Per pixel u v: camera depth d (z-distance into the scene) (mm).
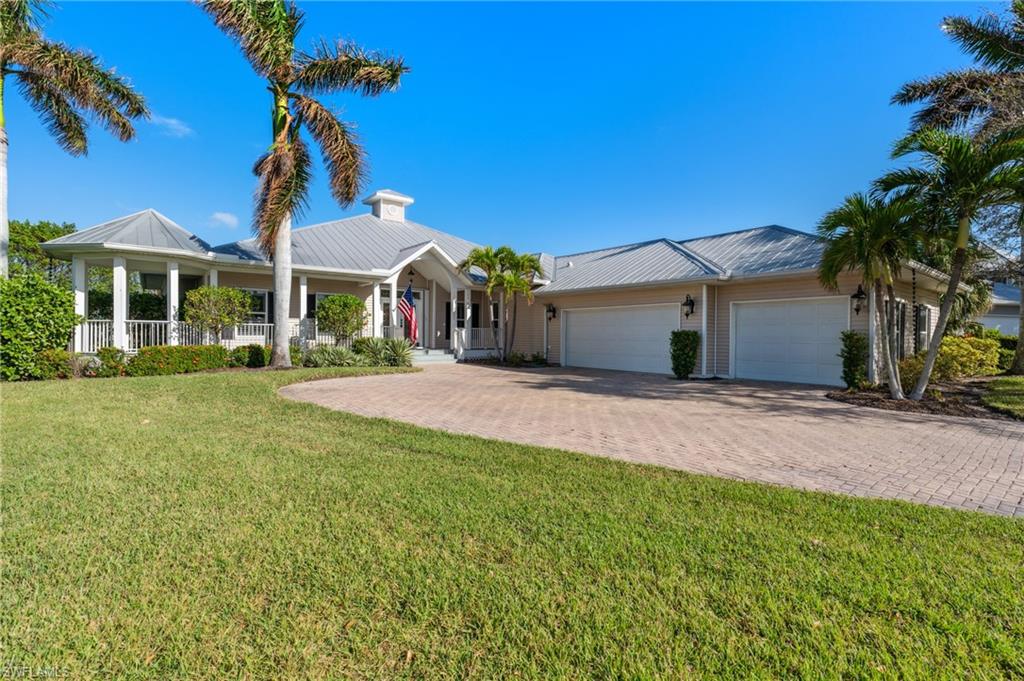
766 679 2189
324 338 17875
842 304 13641
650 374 17109
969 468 5598
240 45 13281
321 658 2305
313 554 3240
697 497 4406
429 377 14727
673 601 2768
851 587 2916
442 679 2182
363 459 5523
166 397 9164
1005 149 8836
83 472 4820
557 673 2225
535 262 19812
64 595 2746
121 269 14219
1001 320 29531
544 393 11625
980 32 14297
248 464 5215
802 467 5594
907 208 9523
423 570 3064
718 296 16234
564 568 3109
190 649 2348
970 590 2893
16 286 11461
